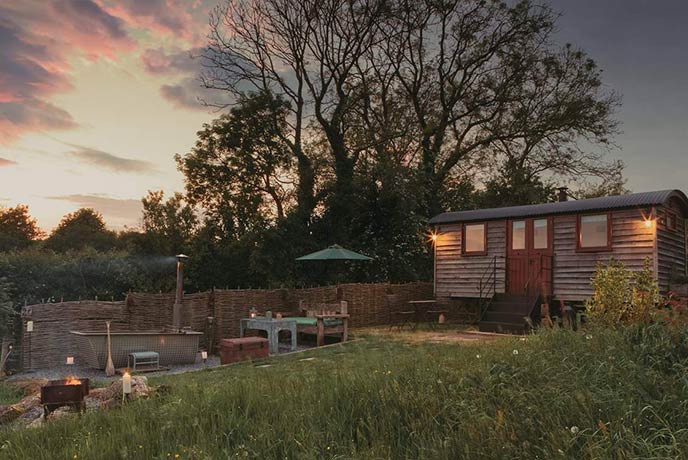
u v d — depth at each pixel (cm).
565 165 3516
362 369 659
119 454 454
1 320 1416
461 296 2058
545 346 704
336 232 2716
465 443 367
